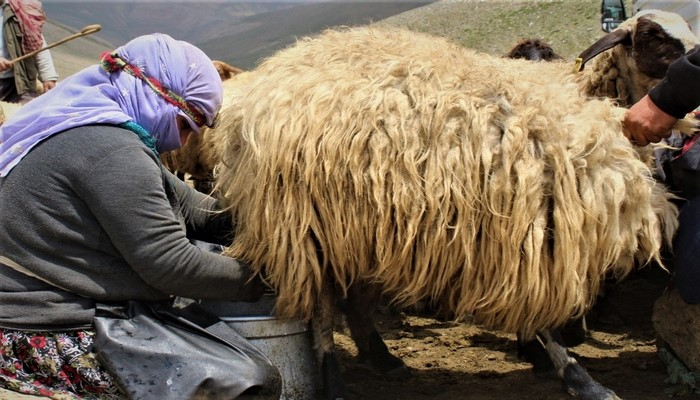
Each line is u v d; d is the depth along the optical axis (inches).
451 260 134.2
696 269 143.7
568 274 132.2
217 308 142.8
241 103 147.3
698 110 152.3
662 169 154.6
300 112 135.6
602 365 176.4
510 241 130.6
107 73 130.6
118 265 126.7
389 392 163.3
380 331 215.3
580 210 131.0
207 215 152.8
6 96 374.6
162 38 133.7
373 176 130.7
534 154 131.2
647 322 206.4
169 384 120.9
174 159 266.1
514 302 134.9
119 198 120.6
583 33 680.4
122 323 126.3
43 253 123.3
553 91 139.8
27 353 124.7
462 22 894.4
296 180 135.2
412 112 133.0
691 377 153.9
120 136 123.3
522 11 821.2
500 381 168.2
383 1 2342.5
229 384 122.8
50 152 121.8
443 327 216.1
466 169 130.0
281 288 139.9
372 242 135.4
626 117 139.6
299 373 145.1
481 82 136.4
